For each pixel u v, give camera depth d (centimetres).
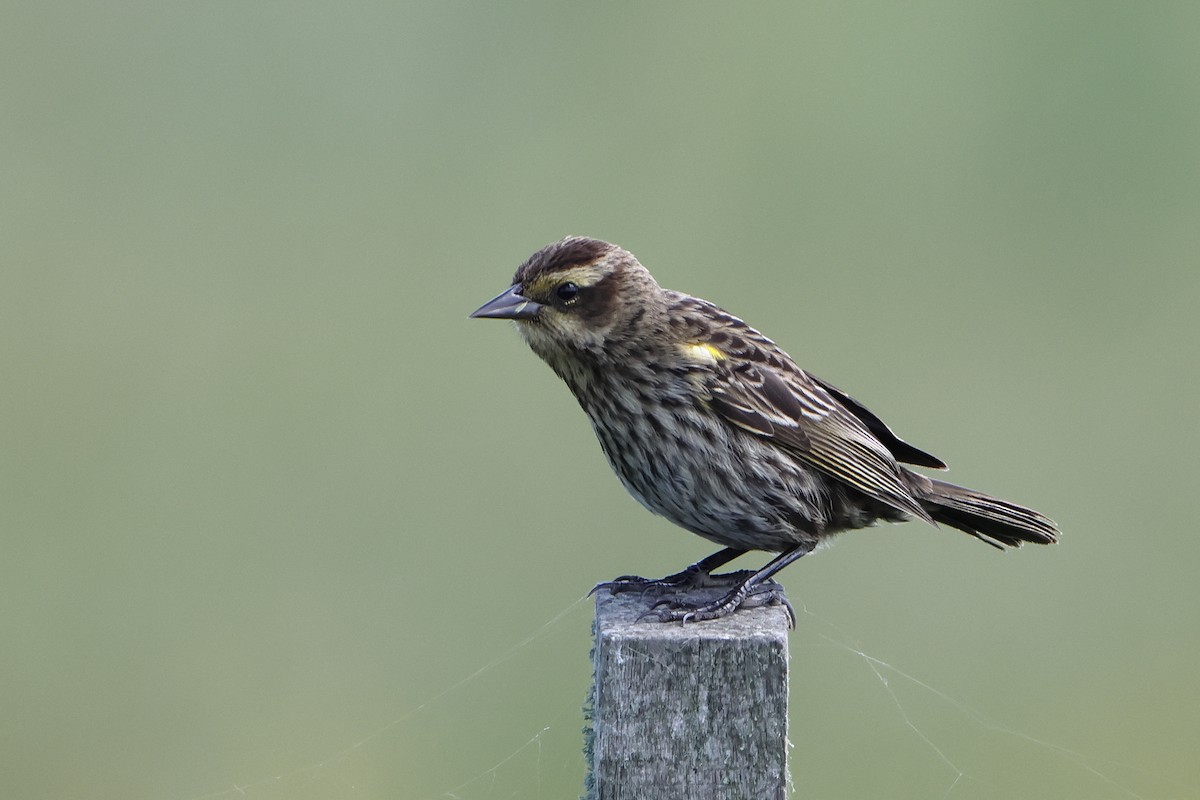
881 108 1844
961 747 1370
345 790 1327
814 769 1353
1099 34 1909
